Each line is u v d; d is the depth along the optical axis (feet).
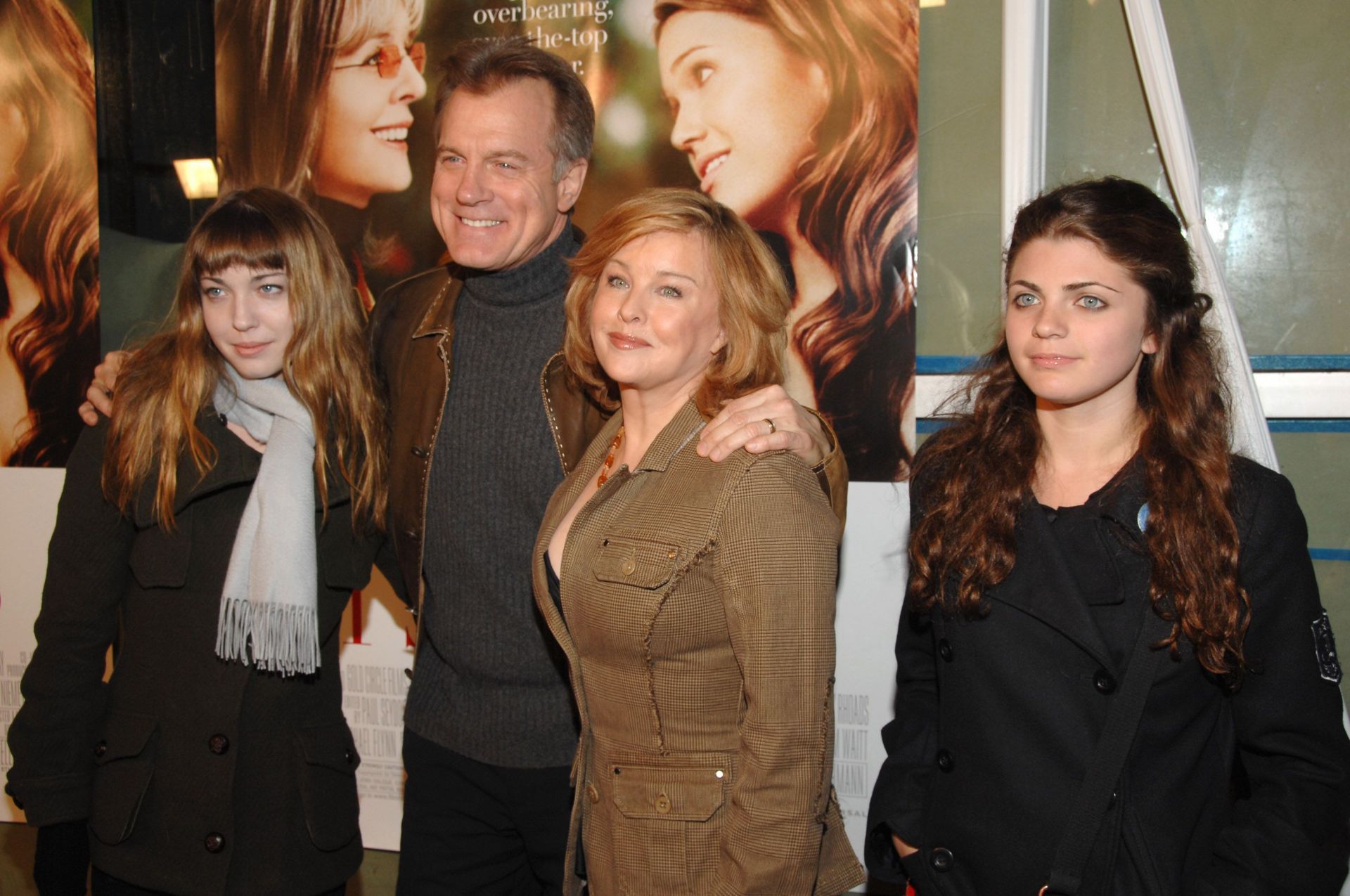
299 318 4.85
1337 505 6.47
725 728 3.80
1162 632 3.54
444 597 4.99
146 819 4.65
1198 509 3.53
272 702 4.79
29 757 4.62
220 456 4.88
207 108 7.55
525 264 4.88
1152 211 3.69
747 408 3.79
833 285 6.64
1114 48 6.51
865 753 6.86
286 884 4.72
